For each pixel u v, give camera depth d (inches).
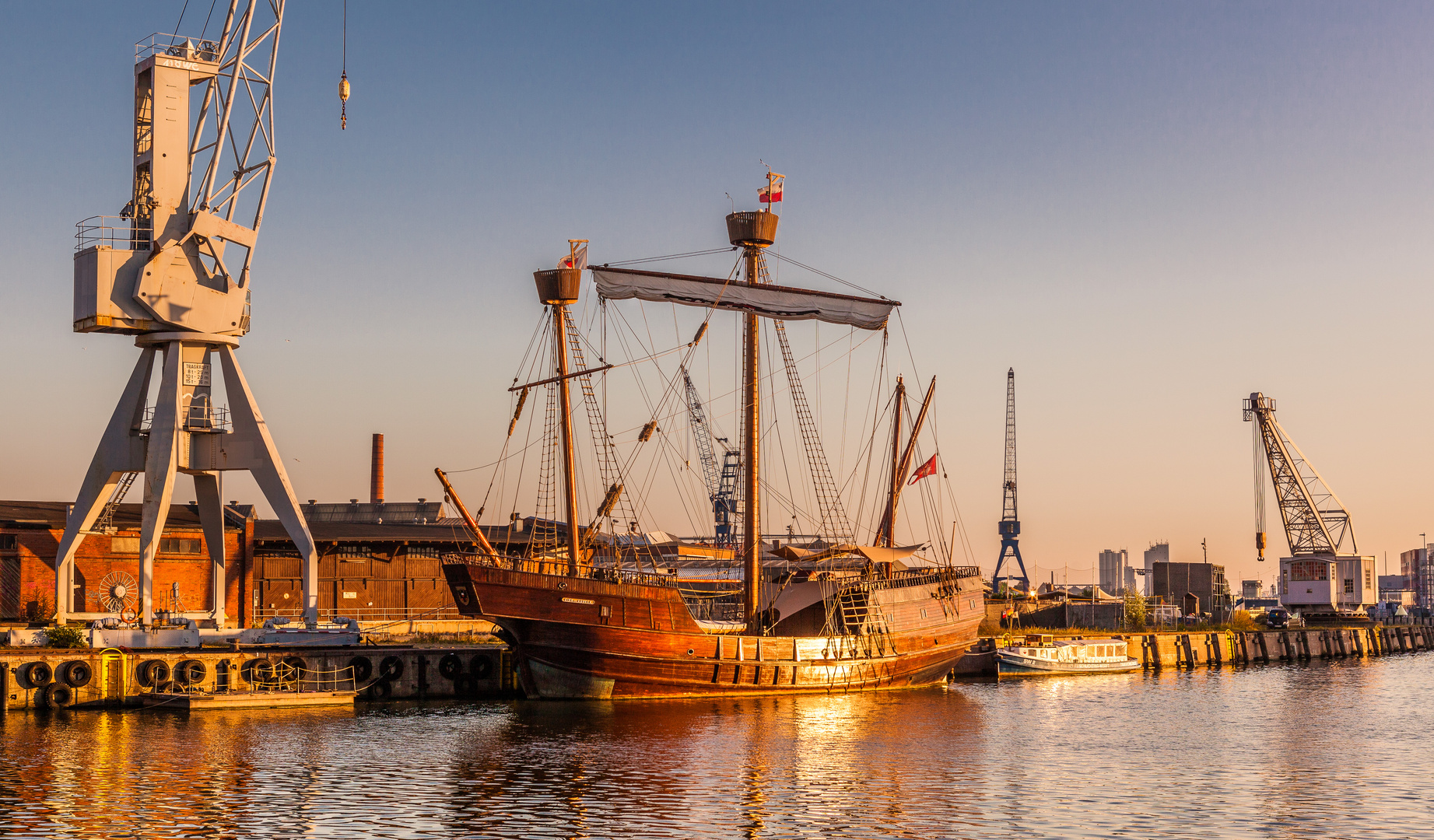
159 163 3469.5
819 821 1780.3
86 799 1854.1
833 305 3654.0
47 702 2775.6
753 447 3467.0
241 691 2898.6
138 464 3528.5
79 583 3814.0
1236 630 6545.3
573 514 3371.1
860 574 3545.8
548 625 2955.2
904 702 3289.9
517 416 3363.7
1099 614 6328.7
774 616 3540.8
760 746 2432.3
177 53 3516.2
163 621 3262.8
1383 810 1891.0
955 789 2030.0
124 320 3447.3
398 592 4320.9
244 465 3531.0
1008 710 3201.3
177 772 2064.5
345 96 3518.7
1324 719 3100.4
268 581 4160.9
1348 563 7869.1
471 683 3213.6
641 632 3038.9
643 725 2679.6
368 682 3107.8
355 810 1806.1
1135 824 1777.8
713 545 4224.9
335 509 5713.6
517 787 1980.8
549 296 3388.3
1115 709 3309.5
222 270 3526.1
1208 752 2470.5
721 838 1676.9
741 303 3521.2
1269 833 1732.3
